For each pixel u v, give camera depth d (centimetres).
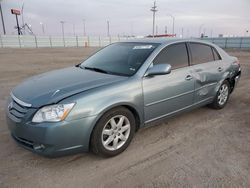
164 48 353
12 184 240
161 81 330
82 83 285
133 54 355
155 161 286
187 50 390
